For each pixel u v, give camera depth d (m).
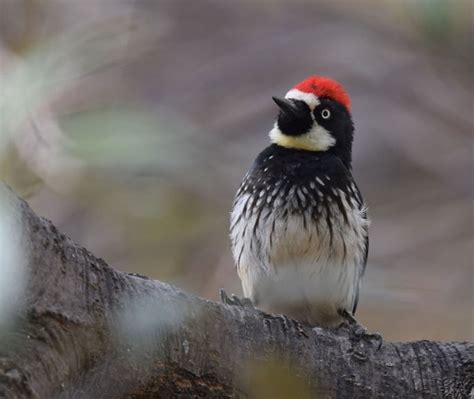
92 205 11.81
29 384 6.25
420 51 14.99
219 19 16.92
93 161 8.73
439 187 16.03
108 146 8.76
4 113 8.60
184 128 10.73
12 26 12.11
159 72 16.03
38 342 6.45
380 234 15.47
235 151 15.10
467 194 15.94
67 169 10.66
